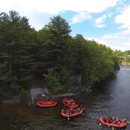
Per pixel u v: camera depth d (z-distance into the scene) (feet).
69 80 151.02
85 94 154.71
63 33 151.23
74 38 192.54
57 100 134.00
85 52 177.88
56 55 150.71
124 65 569.23
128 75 297.74
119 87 192.95
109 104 131.13
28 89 140.77
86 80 175.22
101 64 210.38
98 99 142.51
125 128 93.97
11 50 123.24
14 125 90.53
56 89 140.77
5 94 125.18
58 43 146.82
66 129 88.79
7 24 121.90
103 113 112.57
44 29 158.10
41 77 167.22
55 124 93.81
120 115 110.73
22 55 131.34
